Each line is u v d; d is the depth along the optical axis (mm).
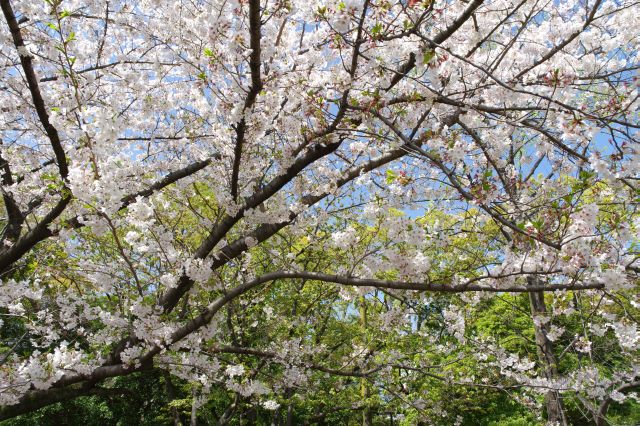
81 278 5836
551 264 3596
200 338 5016
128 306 4895
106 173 3471
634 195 3580
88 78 4914
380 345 9516
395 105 4742
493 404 11438
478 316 10320
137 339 4863
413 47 4070
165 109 5641
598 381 6359
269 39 3883
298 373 6945
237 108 4090
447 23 4676
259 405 10594
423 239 3965
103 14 5285
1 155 5457
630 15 4543
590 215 3381
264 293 8719
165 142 6230
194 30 4746
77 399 13031
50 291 6785
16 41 3715
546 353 7398
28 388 4391
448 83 4266
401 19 3973
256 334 9188
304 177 5801
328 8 3506
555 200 3316
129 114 5973
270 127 4836
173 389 13195
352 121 4316
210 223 5660
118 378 12852
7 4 3539
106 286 4801
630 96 3820
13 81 5078
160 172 6207
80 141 3549
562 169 5590
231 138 5062
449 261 6254
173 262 4691
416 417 10109
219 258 5012
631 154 3297
